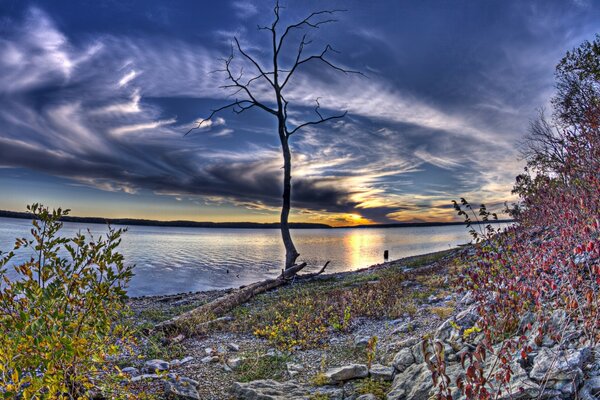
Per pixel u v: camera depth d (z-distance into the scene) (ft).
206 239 442.91
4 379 13.89
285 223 93.30
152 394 19.58
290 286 67.92
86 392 15.83
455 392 16.35
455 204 30.58
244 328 36.60
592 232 21.03
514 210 39.29
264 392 21.04
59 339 14.38
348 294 45.03
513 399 14.48
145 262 159.33
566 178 35.83
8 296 15.75
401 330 29.96
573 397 13.88
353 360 26.53
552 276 21.95
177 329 35.14
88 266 17.19
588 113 41.98
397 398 19.06
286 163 95.61
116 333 18.98
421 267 61.46
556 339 17.01
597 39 70.59
